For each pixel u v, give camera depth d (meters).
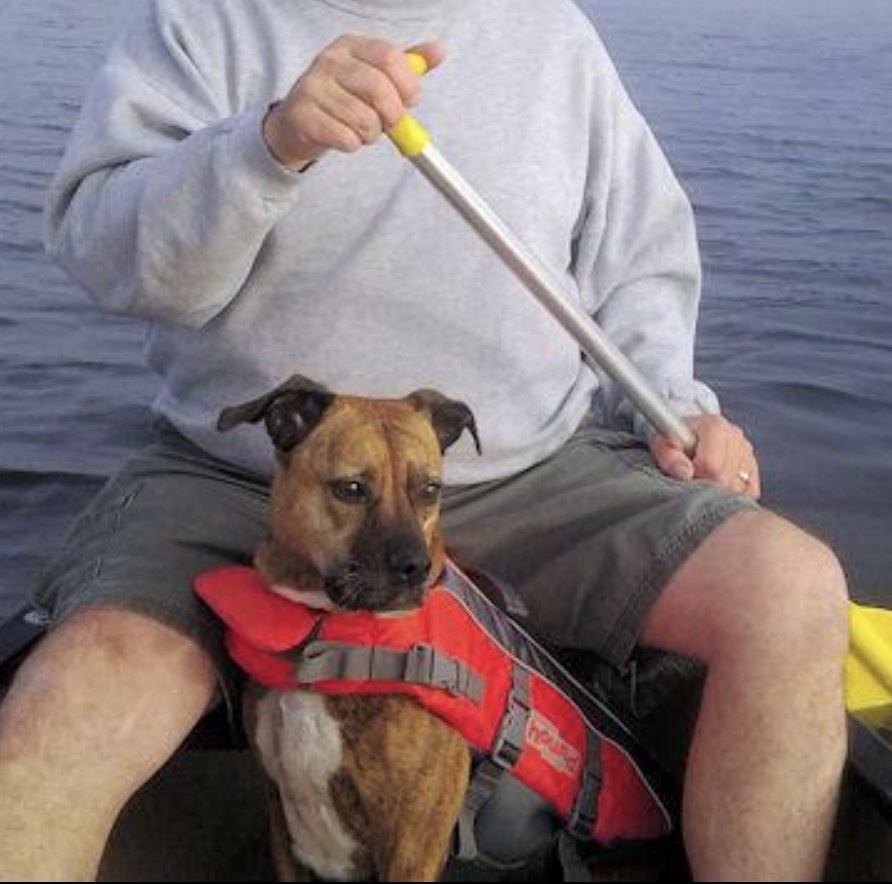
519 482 1.62
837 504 2.64
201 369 1.60
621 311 1.78
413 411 1.33
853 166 5.30
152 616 1.33
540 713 1.34
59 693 1.28
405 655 1.26
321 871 1.34
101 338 3.27
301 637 1.28
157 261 1.46
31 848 1.22
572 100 1.73
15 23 6.96
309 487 1.28
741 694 1.30
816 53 7.69
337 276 1.56
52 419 2.85
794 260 4.12
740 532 1.41
